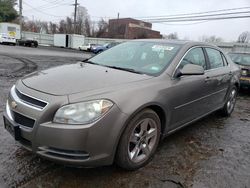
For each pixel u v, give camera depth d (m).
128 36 61.41
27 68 10.39
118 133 2.58
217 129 4.62
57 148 2.45
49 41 53.53
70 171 2.87
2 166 2.87
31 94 2.61
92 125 2.44
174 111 3.36
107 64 3.73
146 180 2.82
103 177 2.80
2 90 6.14
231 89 5.21
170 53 3.64
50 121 2.46
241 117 5.55
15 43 35.28
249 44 33.44
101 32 66.38
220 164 3.30
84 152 2.48
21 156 3.10
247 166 3.30
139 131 2.94
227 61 5.14
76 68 3.42
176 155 3.45
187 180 2.88
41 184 2.62
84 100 2.49
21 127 2.62
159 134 3.23
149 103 2.85
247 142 4.12
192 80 3.63
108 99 2.55
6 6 56.25
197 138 4.11
